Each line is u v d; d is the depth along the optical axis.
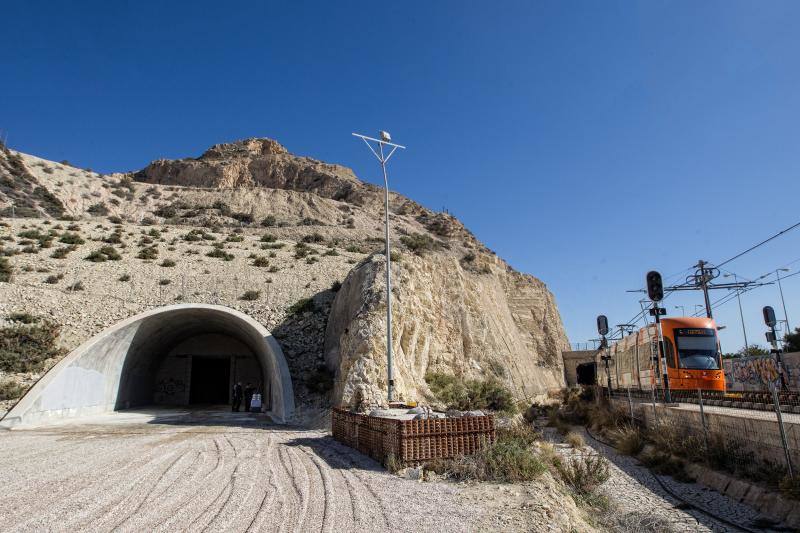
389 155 25.12
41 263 40.78
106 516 7.48
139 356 33.31
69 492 9.05
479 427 12.01
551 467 12.61
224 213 96.38
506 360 44.66
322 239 71.19
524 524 7.36
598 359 48.31
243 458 12.91
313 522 7.25
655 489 16.05
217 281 41.88
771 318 29.58
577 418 36.78
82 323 32.41
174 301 37.72
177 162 140.25
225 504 8.23
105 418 25.77
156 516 7.50
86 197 92.06
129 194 100.88
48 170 94.44
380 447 12.58
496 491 9.27
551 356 75.88
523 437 13.46
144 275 41.53
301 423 23.22
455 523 7.30
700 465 17.03
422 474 10.66
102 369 28.56
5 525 7.02
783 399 21.23
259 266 46.25
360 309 27.52
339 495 8.91
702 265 33.66
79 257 43.72
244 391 35.97
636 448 21.91
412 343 28.58
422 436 11.47
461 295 42.44
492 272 67.44
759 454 14.76
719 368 25.62
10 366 26.80
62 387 24.44
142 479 10.20
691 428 19.53
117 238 51.06
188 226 74.00
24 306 32.59
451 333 35.75
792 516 11.87
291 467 11.69
